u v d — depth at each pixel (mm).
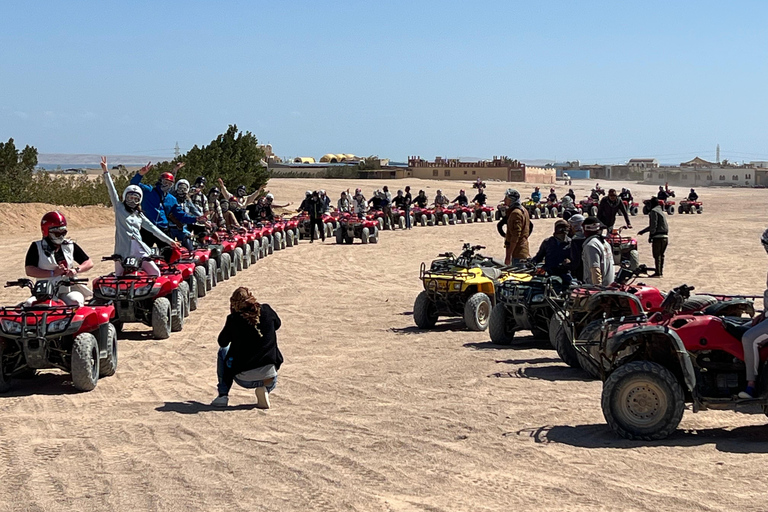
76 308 8961
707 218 46781
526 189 100812
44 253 9328
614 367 7133
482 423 7277
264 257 25719
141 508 5238
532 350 11117
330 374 9648
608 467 5961
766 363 6586
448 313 13055
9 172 37844
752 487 5469
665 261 22906
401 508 5172
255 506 5254
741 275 19406
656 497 5289
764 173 161500
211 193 22641
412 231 38406
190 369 10031
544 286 10977
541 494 5391
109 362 9406
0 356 8617
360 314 14664
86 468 6086
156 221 13859
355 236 31047
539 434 6891
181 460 6262
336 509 5176
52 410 7957
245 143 50312
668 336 6688
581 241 11094
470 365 10062
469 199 75875
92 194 41938
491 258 13734
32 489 5617
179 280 12672
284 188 74500
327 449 6523
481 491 5473
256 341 7969
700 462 6059
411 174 139250
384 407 7961
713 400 6664
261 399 8008
